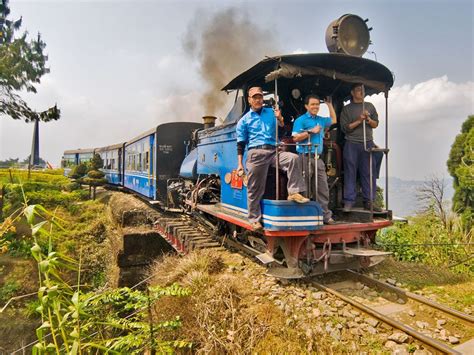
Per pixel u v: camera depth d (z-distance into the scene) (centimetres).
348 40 516
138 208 1292
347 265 517
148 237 1042
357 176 598
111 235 1312
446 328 368
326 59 480
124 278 1016
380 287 469
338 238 497
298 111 588
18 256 1206
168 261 700
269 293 459
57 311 188
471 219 1327
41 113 1606
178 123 1221
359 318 386
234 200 605
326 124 504
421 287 485
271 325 386
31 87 1553
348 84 569
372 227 509
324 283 497
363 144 548
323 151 561
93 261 1289
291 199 449
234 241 668
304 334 365
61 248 1273
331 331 363
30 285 1129
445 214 811
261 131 496
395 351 325
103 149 2394
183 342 370
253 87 527
